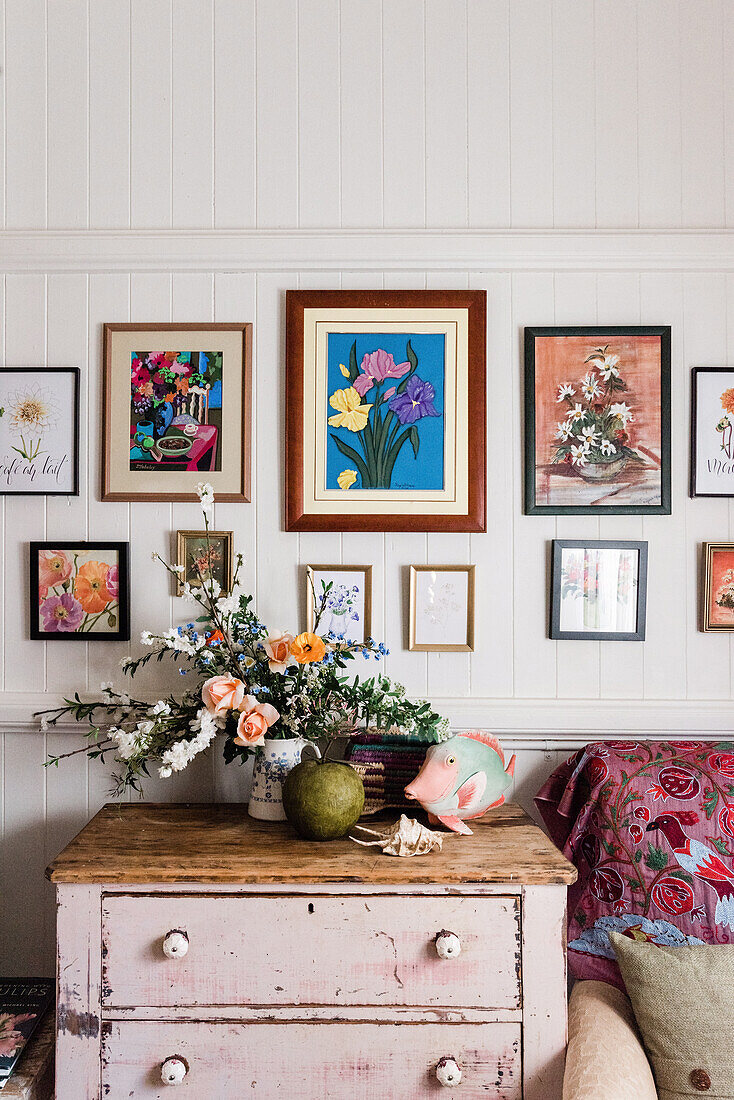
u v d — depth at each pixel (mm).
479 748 1626
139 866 1407
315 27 1912
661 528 1888
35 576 1885
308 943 1402
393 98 1907
